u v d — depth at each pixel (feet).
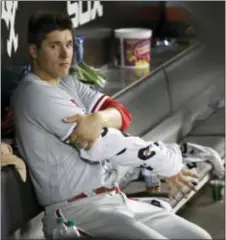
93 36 51.78
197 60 57.47
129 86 47.55
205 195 49.75
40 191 35.94
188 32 60.18
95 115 35.47
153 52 55.77
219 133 52.26
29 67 41.04
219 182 48.34
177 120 52.01
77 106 36.22
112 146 35.73
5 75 40.73
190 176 39.45
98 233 34.55
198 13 60.34
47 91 35.06
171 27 60.64
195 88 56.34
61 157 35.32
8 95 40.40
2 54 40.96
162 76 52.06
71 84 38.27
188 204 48.47
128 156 36.58
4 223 34.45
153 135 48.47
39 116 34.83
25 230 37.09
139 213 36.01
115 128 37.70
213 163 46.11
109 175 36.76
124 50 51.98
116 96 45.21
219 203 48.47
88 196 35.73
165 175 38.45
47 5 45.73
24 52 43.32
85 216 35.01
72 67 44.62
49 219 35.63
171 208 39.47
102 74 48.65
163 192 41.75
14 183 34.96
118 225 34.30
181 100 53.98
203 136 51.67
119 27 55.42
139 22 58.18
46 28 35.88
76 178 35.58
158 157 37.27
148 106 49.03
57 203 35.70
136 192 42.14
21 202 35.47
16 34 42.45
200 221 46.19
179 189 38.99
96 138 35.17
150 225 35.58
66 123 34.78
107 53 53.47
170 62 53.88
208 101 57.72
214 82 58.49
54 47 36.06
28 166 35.86
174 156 38.17
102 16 53.01
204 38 59.72
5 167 35.01
